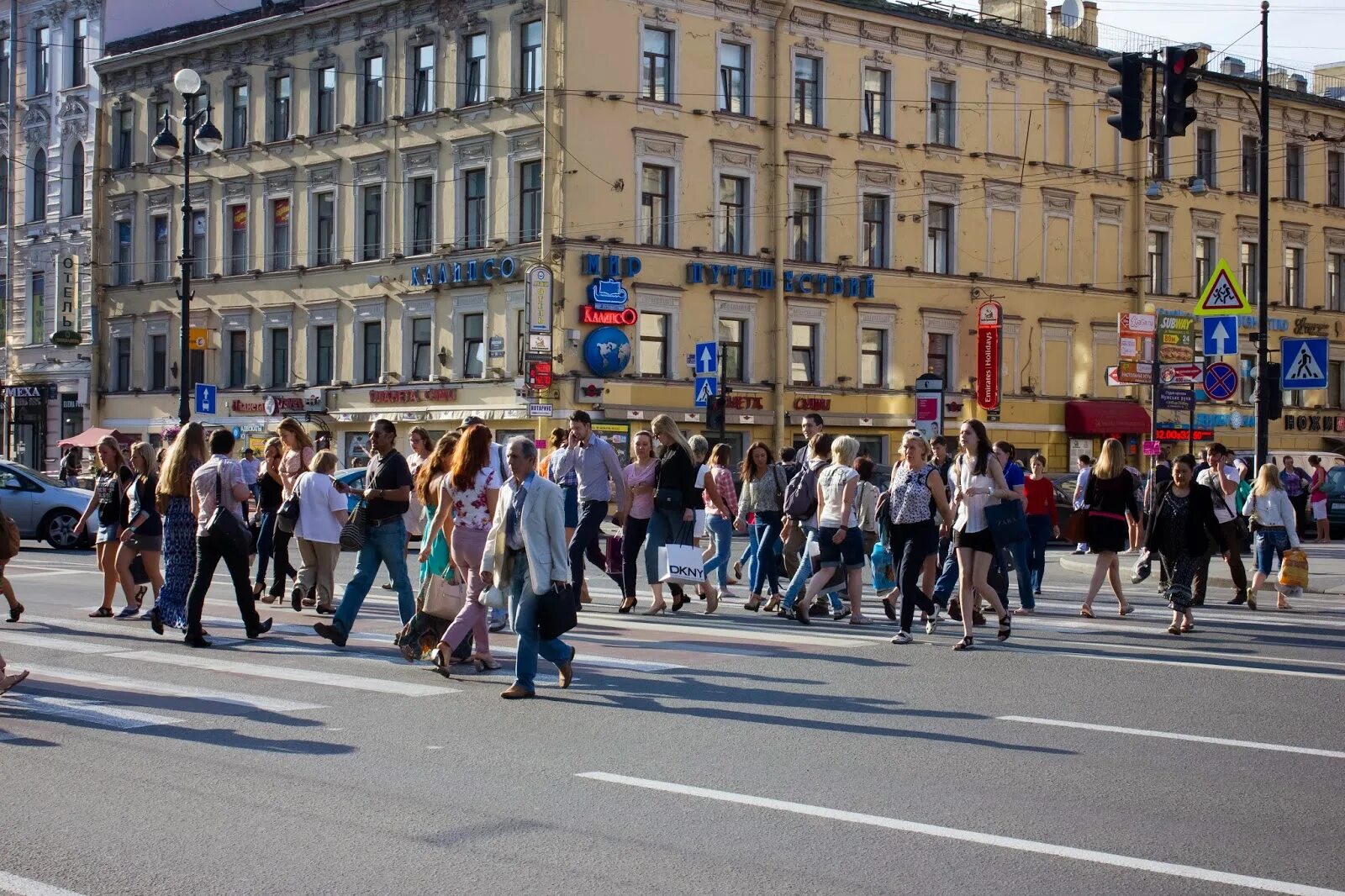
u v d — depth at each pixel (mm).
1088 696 11406
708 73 43906
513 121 42719
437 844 7078
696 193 43625
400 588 14023
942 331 48500
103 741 9516
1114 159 52531
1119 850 7000
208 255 51688
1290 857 6898
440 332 44938
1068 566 27984
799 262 45281
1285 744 9531
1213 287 25406
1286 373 25031
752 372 44688
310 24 48125
